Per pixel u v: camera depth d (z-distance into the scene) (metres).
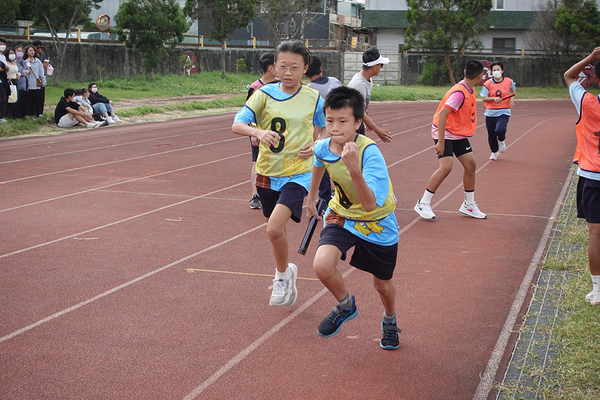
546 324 4.04
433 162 11.59
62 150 12.97
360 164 3.38
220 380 3.37
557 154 12.57
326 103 3.35
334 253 3.44
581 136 4.38
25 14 27.31
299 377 3.41
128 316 4.29
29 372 3.46
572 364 3.39
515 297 4.62
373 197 3.18
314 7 40.06
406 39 40.44
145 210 7.65
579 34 38.94
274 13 37.50
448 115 6.91
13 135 15.07
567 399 3.05
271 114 4.45
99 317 4.27
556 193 8.62
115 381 3.35
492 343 3.83
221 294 4.73
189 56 35.06
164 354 3.69
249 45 38.44
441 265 5.46
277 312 4.38
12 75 15.67
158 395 3.21
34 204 7.94
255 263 5.53
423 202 7.16
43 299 4.61
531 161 11.64
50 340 3.88
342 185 3.44
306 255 5.79
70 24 27.09
